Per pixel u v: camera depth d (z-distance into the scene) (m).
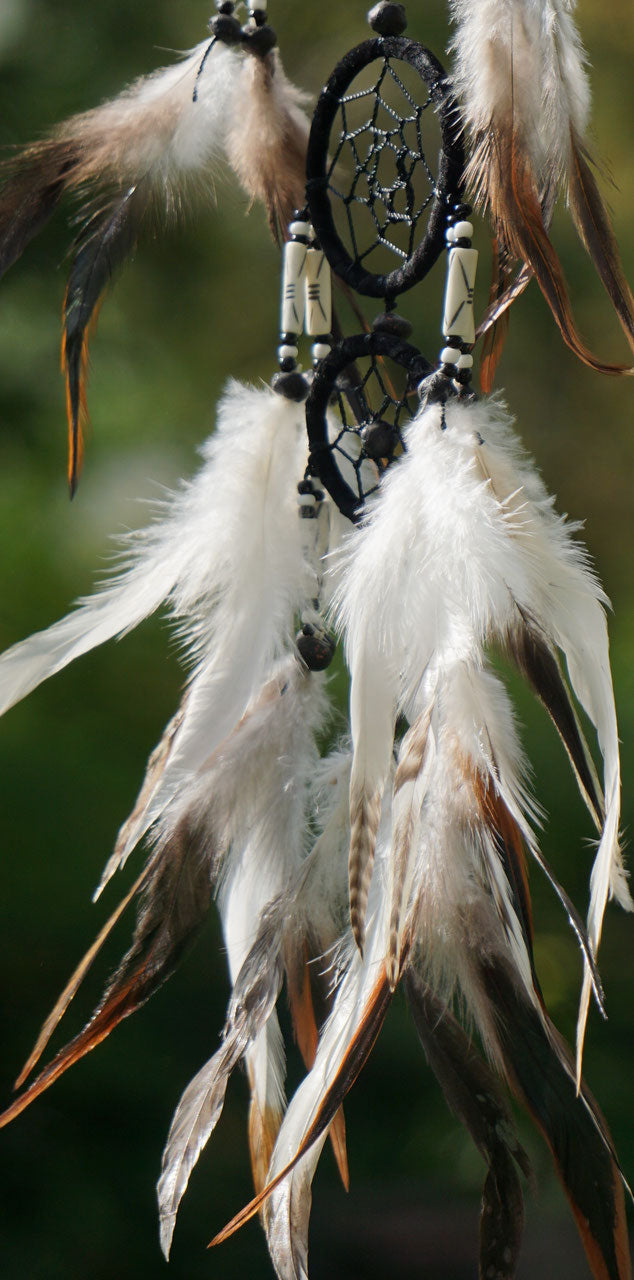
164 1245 1.35
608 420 4.32
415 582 1.33
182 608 1.40
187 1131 1.36
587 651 1.33
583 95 1.35
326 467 1.38
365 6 2.70
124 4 2.26
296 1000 1.39
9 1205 2.15
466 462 1.33
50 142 1.44
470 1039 1.37
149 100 1.43
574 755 1.32
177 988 2.88
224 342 3.31
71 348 1.44
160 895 1.39
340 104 1.38
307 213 1.39
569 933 2.98
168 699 4.45
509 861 1.34
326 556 1.36
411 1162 2.52
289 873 1.40
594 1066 2.53
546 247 1.33
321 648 1.39
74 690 4.48
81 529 5.04
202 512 1.40
